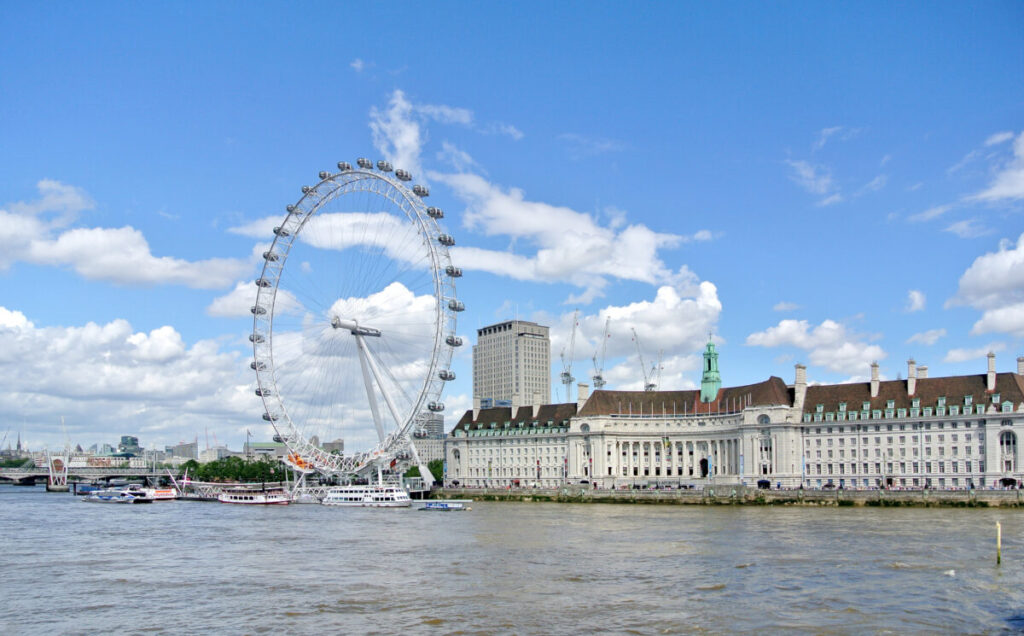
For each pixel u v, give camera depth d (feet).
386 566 334.24
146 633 231.91
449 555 364.17
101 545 417.28
